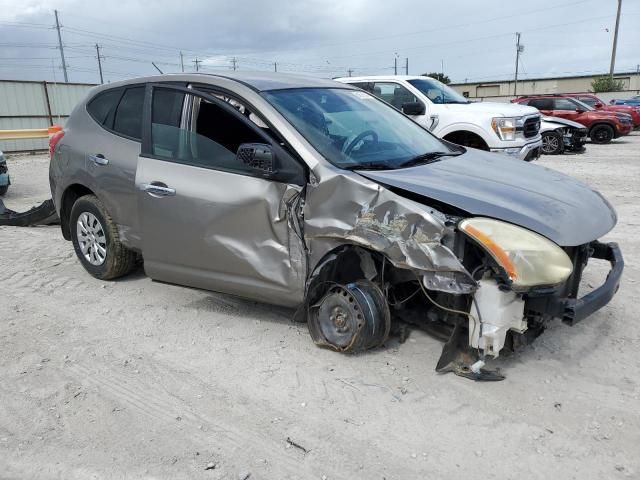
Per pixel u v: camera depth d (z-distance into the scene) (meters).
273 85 4.30
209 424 3.16
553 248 3.18
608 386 3.46
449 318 3.66
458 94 11.02
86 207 5.11
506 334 3.60
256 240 3.86
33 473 2.79
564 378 3.55
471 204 3.34
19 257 6.10
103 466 2.83
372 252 3.60
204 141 4.14
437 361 3.73
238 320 4.44
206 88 4.28
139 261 5.70
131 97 4.79
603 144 20.17
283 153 3.73
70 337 4.22
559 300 3.25
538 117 10.31
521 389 3.43
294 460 2.86
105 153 4.80
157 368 3.76
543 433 3.03
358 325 3.64
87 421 3.20
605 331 4.16
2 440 3.04
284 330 4.25
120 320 4.49
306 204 3.65
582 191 3.96
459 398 3.35
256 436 3.05
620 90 52.16
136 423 3.18
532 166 4.48
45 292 5.09
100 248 5.14
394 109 5.17
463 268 3.15
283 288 3.83
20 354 3.96
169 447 2.97
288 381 3.56
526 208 3.38
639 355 3.83
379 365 3.71
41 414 3.27
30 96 20.75
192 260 4.20
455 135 9.93
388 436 3.03
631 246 6.30
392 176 3.61
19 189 10.90
